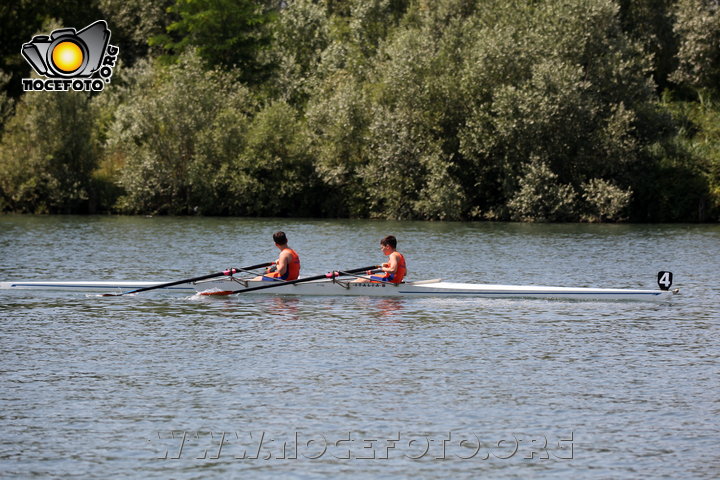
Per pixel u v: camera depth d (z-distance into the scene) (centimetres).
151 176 17025
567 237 12006
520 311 5675
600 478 2831
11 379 3862
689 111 17425
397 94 16488
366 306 5825
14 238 11231
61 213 17188
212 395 3634
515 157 15675
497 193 16412
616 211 15200
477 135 15562
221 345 4553
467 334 4888
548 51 15475
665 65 18712
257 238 11638
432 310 5684
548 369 4081
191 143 17300
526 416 3388
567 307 5847
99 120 18500
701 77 17138
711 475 2844
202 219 16025
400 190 16450
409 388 3741
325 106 17388
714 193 15650
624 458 2984
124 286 6375
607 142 15325
